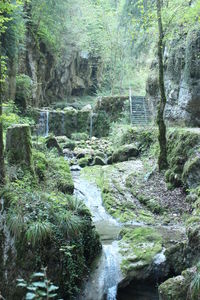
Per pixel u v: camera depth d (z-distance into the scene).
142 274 6.28
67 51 26.02
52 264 5.71
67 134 19.72
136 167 12.51
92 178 12.41
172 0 10.61
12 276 5.62
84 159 14.29
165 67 15.54
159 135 10.90
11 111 13.20
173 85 14.40
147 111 18.47
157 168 11.37
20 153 7.84
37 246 5.62
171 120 14.11
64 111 19.89
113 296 6.10
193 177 9.23
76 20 26.23
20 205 6.08
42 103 22.84
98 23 25.59
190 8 10.57
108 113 19.89
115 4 28.28
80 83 28.58
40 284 2.65
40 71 21.97
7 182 6.80
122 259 6.61
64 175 9.41
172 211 9.17
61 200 7.04
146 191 10.37
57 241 5.88
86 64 29.09
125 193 10.59
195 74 12.33
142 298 6.22
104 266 6.50
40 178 8.52
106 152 15.39
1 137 6.70
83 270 6.25
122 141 15.43
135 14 18.55
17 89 17.80
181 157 10.18
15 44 15.72
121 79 27.34
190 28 12.80
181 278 5.22
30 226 5.72
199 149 9.59
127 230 7.92
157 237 7.36
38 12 20.56
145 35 18.81
